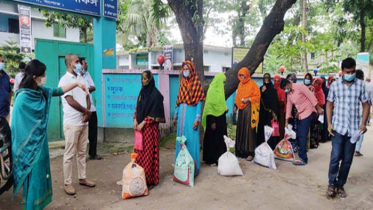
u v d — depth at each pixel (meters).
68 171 3.79
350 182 4.46
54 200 3.62
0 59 5.25
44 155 3.01
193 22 5.82
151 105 3.94
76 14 6.44
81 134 3.92
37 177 2.88
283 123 6.15
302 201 3.72
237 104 5.54
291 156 5.46
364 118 3.73
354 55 20.59
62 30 21.78
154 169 4.09
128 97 6.52
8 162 2.91
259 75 9.51
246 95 5.36
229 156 4.58
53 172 4.63
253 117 5.36
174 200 3.67
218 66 17.62
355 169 5.10
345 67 3.70
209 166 5.05
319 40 15.48
